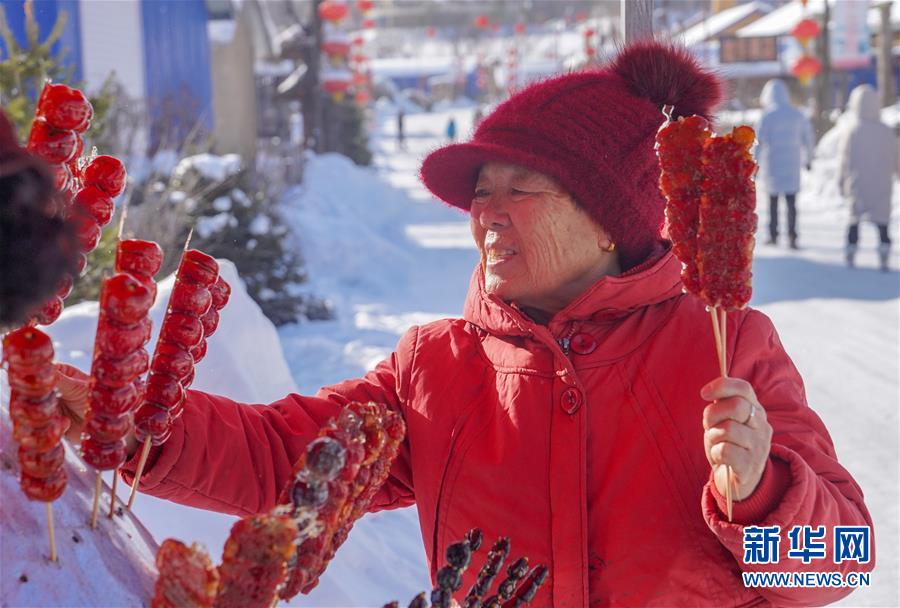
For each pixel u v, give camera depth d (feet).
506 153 5.68
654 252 5.95
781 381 5.63
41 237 3.07
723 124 6.23
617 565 5.49
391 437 3.91
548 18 313.53
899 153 61.11
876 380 22.34
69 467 3.57
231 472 5.58
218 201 26.99
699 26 130.72
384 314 31.55
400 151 140.97
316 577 3.62
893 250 43.09
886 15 87.25
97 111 18.86
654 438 5.52
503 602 4.54
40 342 3.08
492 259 5.95
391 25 325.42
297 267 30.83
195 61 58.44
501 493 5.64
